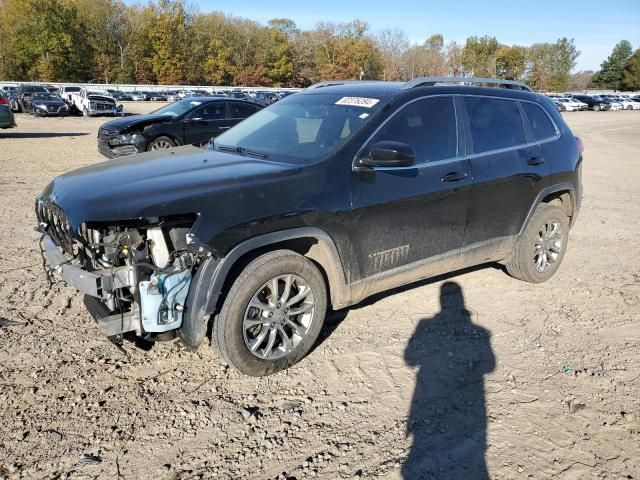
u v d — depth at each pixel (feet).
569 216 18.16
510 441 9.77
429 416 10.44
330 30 301.43
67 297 15.06
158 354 12.35
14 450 9.20
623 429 10.16
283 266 11.09
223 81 282.97
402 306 15.28
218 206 10.24
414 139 13.34
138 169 11.94
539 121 16.83
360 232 12.18
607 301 16.15
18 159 40.70
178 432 9.81
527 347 13.20
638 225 26.04
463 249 14.67
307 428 10.01
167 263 10.08
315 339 12.12
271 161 12.32
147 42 258.57
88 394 10.78
